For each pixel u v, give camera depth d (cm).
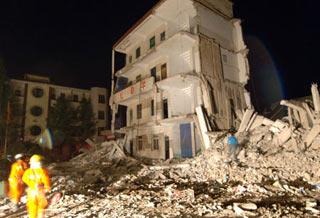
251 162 1334
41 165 720
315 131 1331
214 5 2419
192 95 2194
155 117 2380
